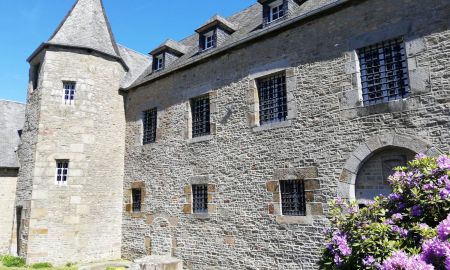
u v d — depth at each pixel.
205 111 9.48
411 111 5.79
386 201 3.98
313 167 6.82
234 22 11.27
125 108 12.17
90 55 11.56
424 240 3.12
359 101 6.41
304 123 7.11
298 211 7.03
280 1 8.44
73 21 12.21
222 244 8.14
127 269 9.09
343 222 3.88
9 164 11.80
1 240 11.47
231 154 8.35
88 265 9.62
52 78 11.01
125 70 12.93
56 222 10.13
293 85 7.42
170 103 10.36
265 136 7.73
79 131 10.90
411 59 5.91
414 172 3.93
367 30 6.52
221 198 8.37
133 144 11.51
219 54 9.09
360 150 6.25
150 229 10.20
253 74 8.24
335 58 6.88
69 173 10.55
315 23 7.32
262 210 7.50
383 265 2.99
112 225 11.05
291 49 7.61
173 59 11.54
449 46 5.57
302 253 6.70
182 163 9.58
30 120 11.30
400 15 6.16
